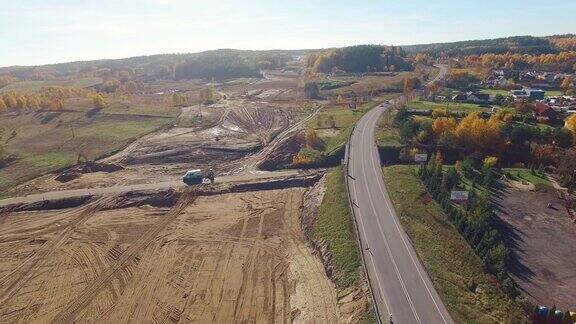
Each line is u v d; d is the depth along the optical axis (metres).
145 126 138.50
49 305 55.25
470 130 97.06
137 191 87.31
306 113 149.38
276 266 62.12
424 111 122.81
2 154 109.31
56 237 72.00
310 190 87.44
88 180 95.12
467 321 42.56
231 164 104.75
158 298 55.97
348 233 61.94
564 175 82.00
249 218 77.19
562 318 46.12
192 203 83.75
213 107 165.75
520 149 96.31
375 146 98.56
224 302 54.78
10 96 168.50
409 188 75.50
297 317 50.69
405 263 52.66
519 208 72.88
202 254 66.00
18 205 82.19
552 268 57.62
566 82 167.88
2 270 63.16
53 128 140.25
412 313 43.72
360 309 46.44
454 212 64.94
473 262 55.62
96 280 60.16
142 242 69.75
